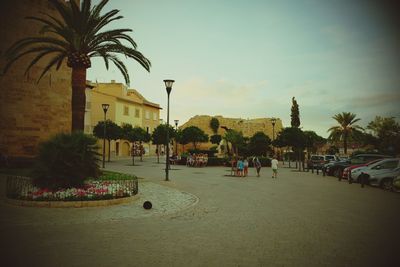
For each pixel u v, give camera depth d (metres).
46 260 5.11
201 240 6.43
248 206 10.82
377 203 11.66
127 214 9.12
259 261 5.17
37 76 25.58
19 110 24.61
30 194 10.44
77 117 16.59
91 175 11.84
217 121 112.69
